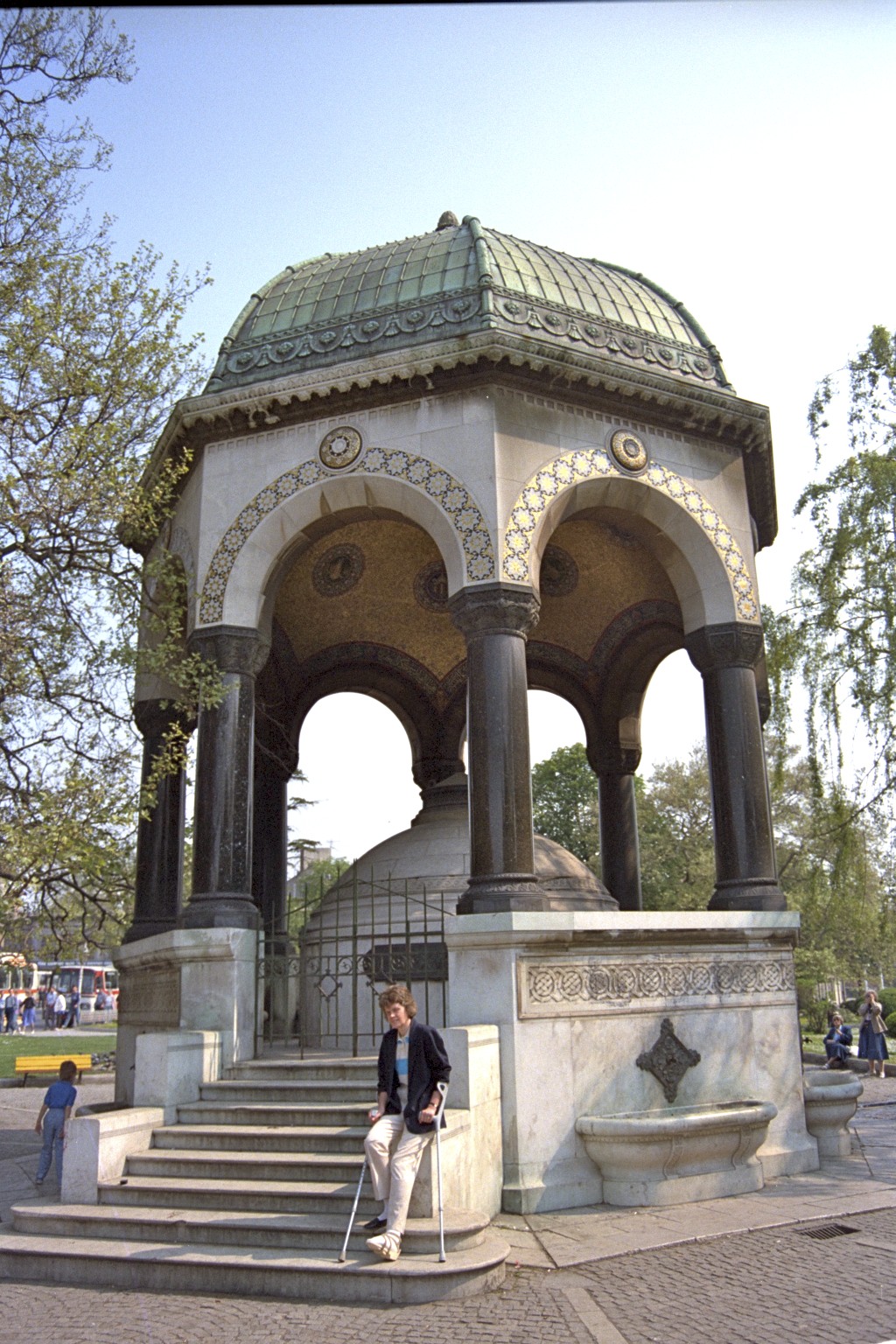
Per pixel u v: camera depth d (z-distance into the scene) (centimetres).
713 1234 866
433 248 1374
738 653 1269
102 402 1198
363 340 1273
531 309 1271
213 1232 795
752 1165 1048
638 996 1078
